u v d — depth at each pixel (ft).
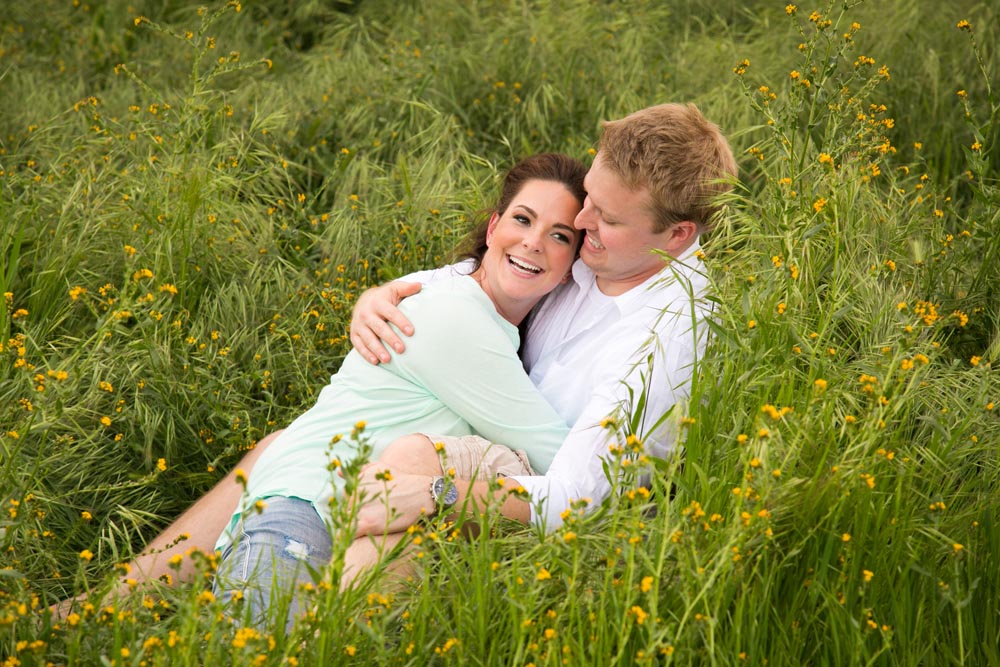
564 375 9.88
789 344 8.41
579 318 10.04
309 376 12.00
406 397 9.20
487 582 7.16
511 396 9.17
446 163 15.35
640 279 9.68
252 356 12.31
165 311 11.51
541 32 18.38
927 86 15.93
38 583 8.84
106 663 6.50
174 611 7.85
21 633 7.12
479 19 20.22
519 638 6.76
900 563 7.75
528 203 9.73
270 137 16.11
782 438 7.77
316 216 14.30
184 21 21.57
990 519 8.04
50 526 9.89
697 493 7.91
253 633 6.48
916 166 14.94
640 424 8.89
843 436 8.18
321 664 6.81
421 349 9.07
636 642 7.06
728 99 16.03
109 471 10.61
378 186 14.71
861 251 10.49
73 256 12.26
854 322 9.82
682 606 7.11
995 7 16.93
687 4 20.72
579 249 9.98
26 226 12.84
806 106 14.23
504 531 8.36
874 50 16.87
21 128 16.62
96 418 10.56
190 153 14.20
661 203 9.13
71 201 12.84
